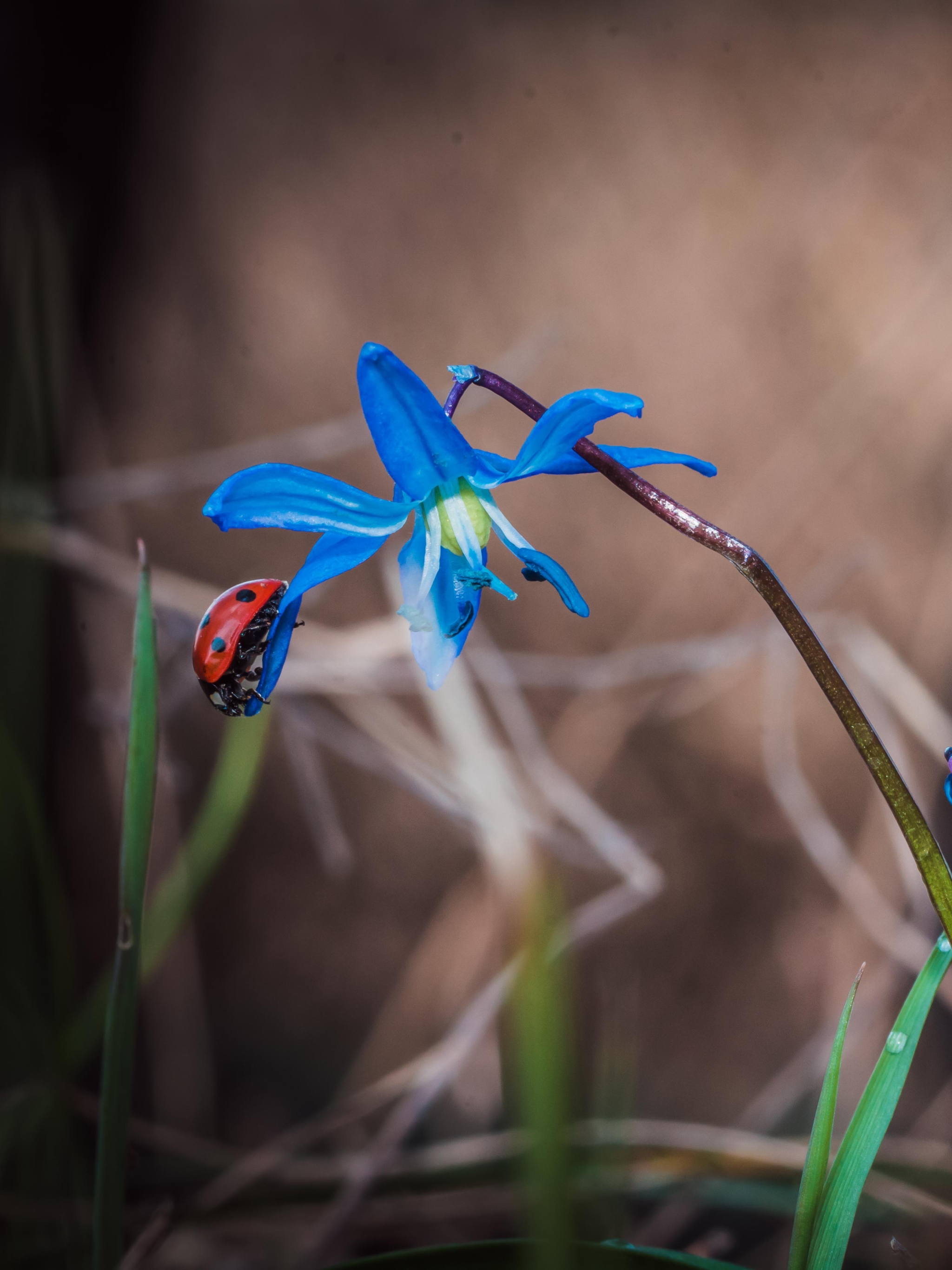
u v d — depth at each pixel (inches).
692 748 17.8
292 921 17.9
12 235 10.0
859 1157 7.7
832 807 17.6
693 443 19.0
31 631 9.6
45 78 17.4
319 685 10.5
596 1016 15.1
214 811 9.5
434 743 11.6
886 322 18.5
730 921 17.3
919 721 12.8
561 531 18.6
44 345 9.9
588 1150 8.1
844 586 18.0
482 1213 9.4
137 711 7.9
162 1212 8.6
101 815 16.6
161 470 15.7
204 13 18.8
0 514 9.6
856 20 19.1
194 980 15.7
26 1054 8.8
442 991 15.7
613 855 11.4
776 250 19.0
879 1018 14.9
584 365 19.1
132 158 18.7
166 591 11.6
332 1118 10.0
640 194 19.1
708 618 18.2
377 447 7.7
